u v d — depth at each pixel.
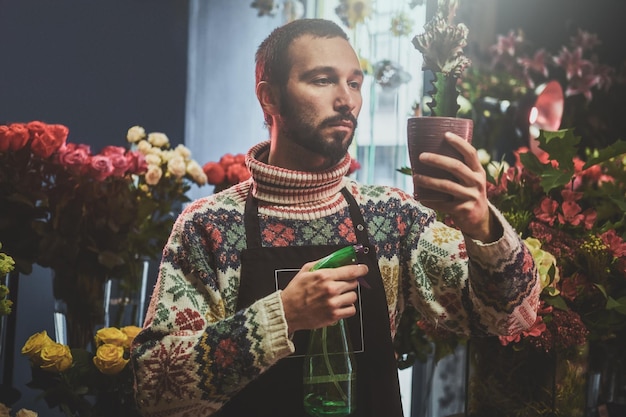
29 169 2.23
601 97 3.39
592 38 3.33
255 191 1.57
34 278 2.34
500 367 1.93
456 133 1.34
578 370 1.94
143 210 2.39
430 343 2.25
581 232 2.07
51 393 1.92
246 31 4.14
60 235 2.21
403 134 3.43
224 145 4.18
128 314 2.31
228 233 1.54
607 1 3.38
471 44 3.44
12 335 2.26
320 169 1.55
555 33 3.48
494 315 1.48
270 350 1.34
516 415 1.92
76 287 2.23
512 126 3.22
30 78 3.76
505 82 3.31
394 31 3.28
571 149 2.03
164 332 1.46
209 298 1.51
